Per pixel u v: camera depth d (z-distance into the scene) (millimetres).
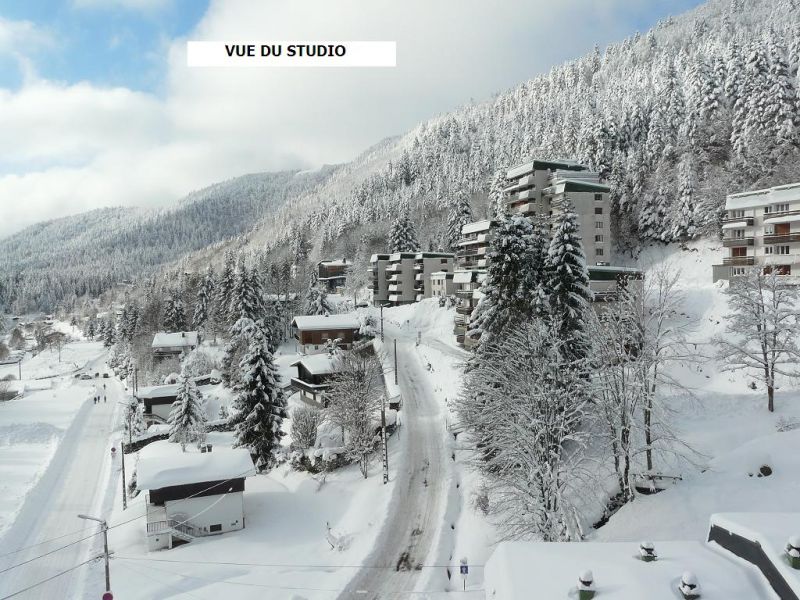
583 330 41969
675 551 15734
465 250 102625
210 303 123312
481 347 46219
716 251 86188
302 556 37219
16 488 55719
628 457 33656
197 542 40438
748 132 92812
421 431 55000
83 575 36844
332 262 158750
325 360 70812
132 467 63031
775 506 28484
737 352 44281
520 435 32656
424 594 31031
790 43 108625
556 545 16438
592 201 83875
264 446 54656
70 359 170625
